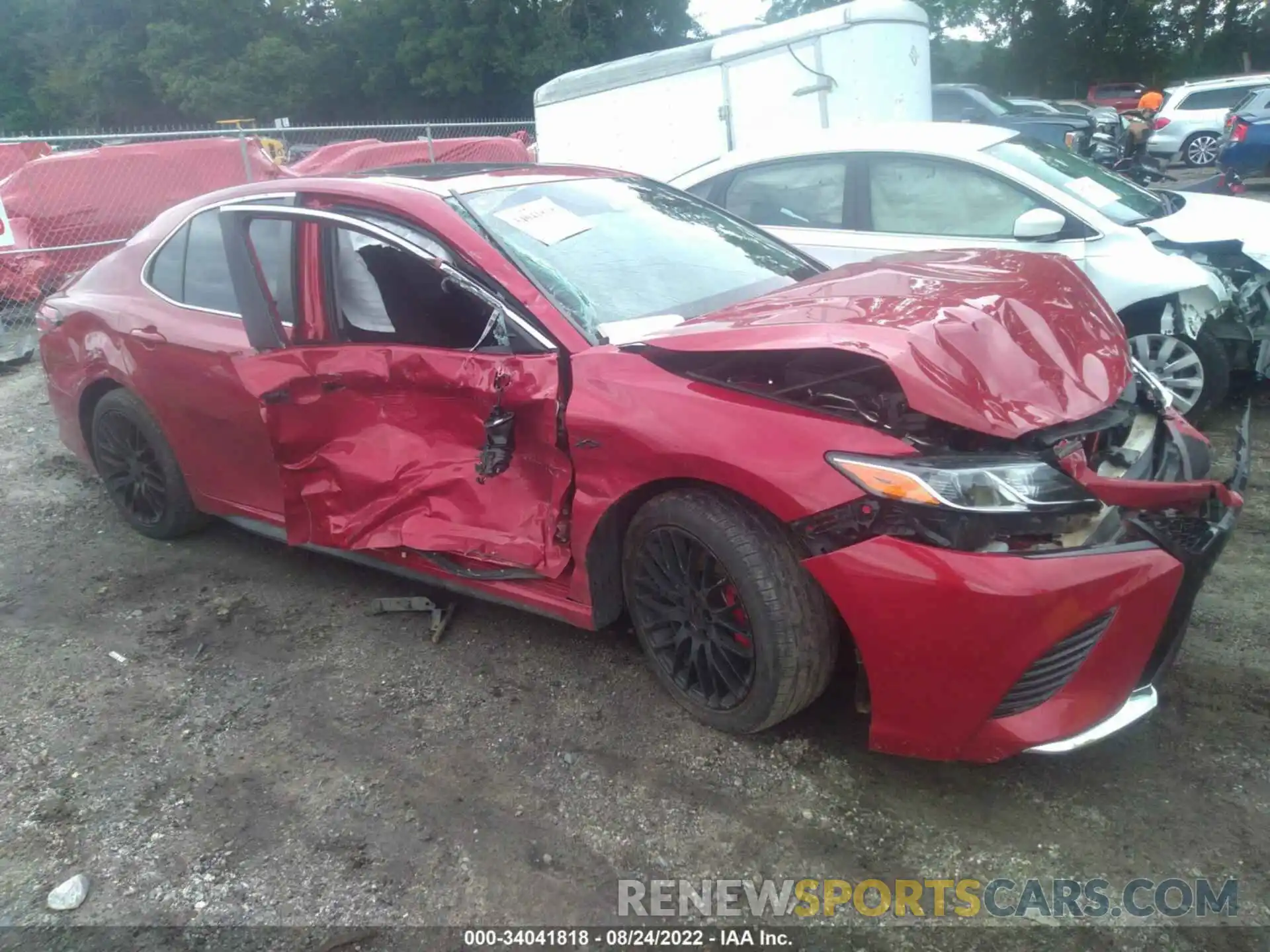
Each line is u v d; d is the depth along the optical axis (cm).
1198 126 2003
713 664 293
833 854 255
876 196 586
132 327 415
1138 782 275
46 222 973
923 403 243
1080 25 3797
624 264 348
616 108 973
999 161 560
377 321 343
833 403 273
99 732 319
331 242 354
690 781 283
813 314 284
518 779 287
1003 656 239
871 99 833
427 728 314
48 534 477
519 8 3394
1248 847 250
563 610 319
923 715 255
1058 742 247
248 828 272
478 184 360
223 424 389
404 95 3694
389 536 345
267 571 430
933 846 256
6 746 312
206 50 3834
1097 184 577
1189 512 260
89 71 4019
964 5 3759
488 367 312
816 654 271
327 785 289
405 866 256
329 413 350
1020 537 245
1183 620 262
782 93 868
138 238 443
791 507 254
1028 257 341
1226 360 543
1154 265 513
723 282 361
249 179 1079
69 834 272
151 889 252
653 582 303
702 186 652
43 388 741
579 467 298
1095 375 276
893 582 244
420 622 381
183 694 339
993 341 267
